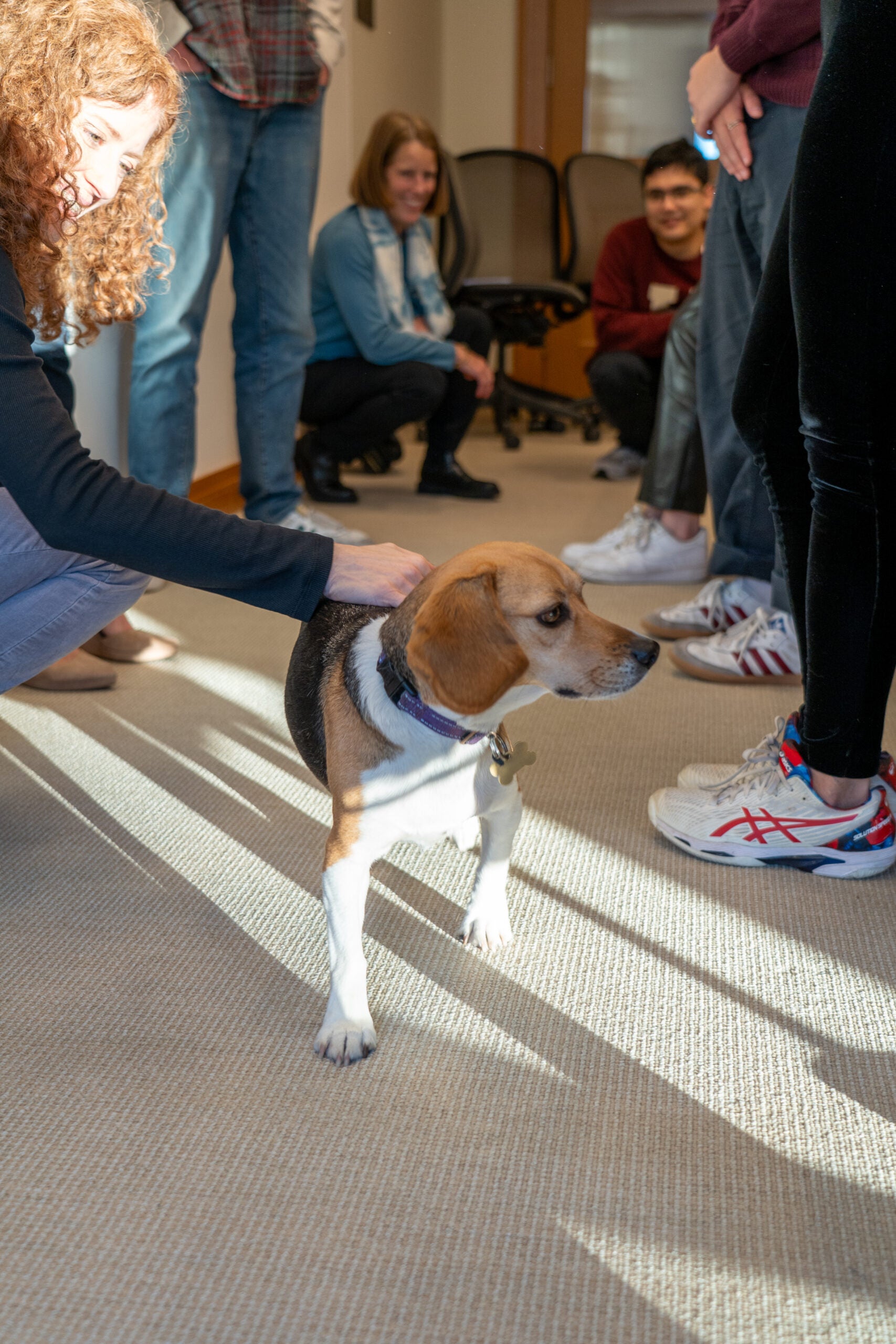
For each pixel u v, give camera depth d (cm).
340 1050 118
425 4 676
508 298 541
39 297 146
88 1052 120
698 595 266
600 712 220
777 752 161
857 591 139
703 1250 95
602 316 480
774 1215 99
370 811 123
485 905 140
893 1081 117
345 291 401
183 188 259
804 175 126
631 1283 92
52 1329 87
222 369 430
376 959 138
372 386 404
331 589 129
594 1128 110
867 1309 90
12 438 116
